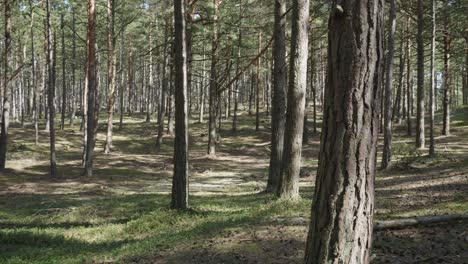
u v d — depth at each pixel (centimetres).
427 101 6294
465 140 2891
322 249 356
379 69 356
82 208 1422
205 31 2484
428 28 2700
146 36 3984
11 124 4750
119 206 1446
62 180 2170
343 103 353
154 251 813
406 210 1062
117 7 3297
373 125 355
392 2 1992
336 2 359
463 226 820
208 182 2150
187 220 1123
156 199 1547
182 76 1208
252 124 4775
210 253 766
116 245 933
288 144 1223
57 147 3459
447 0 2525
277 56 1417
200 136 4175
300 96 1207
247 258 727
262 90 6450
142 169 2666
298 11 1193
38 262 794
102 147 3625
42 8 2980
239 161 3031
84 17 3659
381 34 356
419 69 2425
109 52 3312
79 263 775
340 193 352
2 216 1375
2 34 4100
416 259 662
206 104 7200
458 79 6159
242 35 3438
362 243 353
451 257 659
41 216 1355
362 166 351
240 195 1594
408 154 2220
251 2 2809
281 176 1233
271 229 886
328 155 361
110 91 3359
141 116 5834
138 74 7125
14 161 2756
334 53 360
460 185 1361
